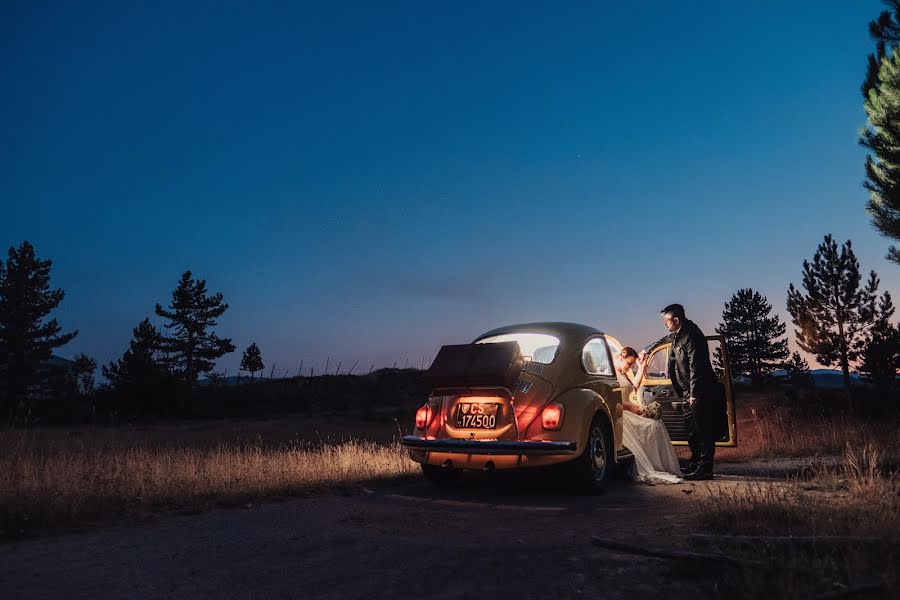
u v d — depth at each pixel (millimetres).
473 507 6184
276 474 8117
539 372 6824
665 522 4992
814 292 25469
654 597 3131
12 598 3445
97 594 3498
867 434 11594
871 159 16812
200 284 52844
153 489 6855
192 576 3836
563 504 6254
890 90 15727
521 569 3756
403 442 7156
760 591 2922
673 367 8305
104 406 34500
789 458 10883
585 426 6633
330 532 5039
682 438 9148
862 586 2859
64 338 46031
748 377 38562
